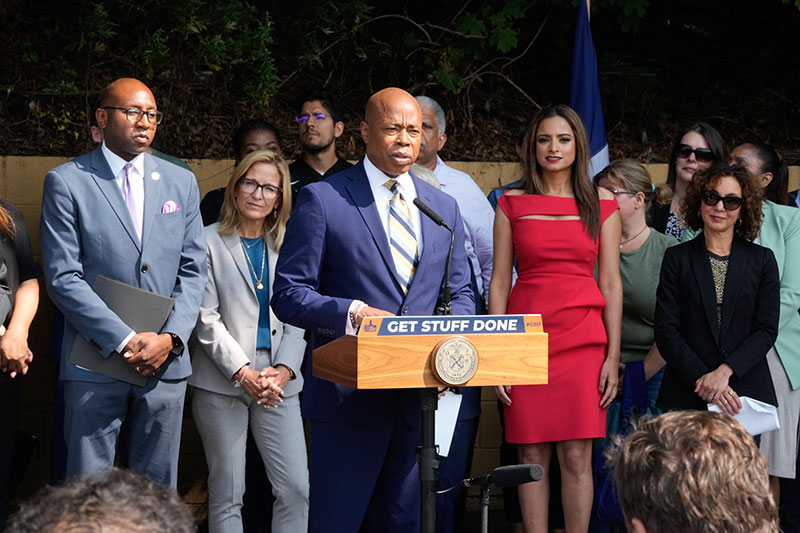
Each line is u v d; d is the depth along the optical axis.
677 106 12.34
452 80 11.82
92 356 6.69
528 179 7.38
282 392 7.35
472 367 4.80
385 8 12.15
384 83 11.91
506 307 7.44
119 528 1.98
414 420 5.79
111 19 11.21
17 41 10.87
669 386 7.32
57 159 9.26
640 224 8.03
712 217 7.25
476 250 8.31
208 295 7.43
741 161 8.76
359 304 5.35
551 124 7.24
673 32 12.73
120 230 6.84
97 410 6.68
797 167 10.75
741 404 7.04
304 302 5.57
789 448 7.82
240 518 7.42
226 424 7.35
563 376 7.11
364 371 4.71
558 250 7.18
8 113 10.41
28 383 8.99
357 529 5.79
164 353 6.76
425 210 5.49
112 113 6.91
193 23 10.72
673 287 7.35
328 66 11.80
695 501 2.72
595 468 7.61
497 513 9.70
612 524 7.50
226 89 11.17
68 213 6.78
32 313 7.29
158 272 6.93
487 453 9.77
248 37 10.92
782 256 7.86
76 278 6.72
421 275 5.82
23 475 8.16
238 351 7.30
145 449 6.89
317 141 9.19
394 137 5.84
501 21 11.78
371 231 5.80
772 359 7.81
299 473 7.47
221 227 7.53
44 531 1.98
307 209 5.86
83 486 2.07
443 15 12.23
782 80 12.66
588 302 7.15
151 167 7.06
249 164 7.50
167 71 11.02
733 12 12.87
